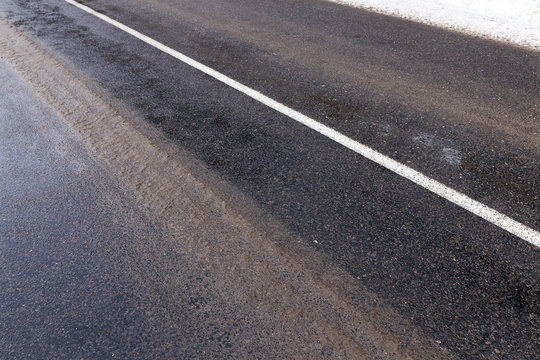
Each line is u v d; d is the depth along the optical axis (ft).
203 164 11.08
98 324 7.11
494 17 21.17
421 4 23.81
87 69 16.71
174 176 10.67
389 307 7.28
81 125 12.98
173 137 12.25
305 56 17.81
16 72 16.60
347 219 9.18
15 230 9.04
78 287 7.77
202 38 19.99
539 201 9.59
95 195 10.07
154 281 7.86
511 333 6.79
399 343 6.71
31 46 19.13
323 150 11.51
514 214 9.19
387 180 10.31
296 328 6.98
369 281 7.76
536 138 11.91
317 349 6.65
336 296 7.50
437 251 8.31
